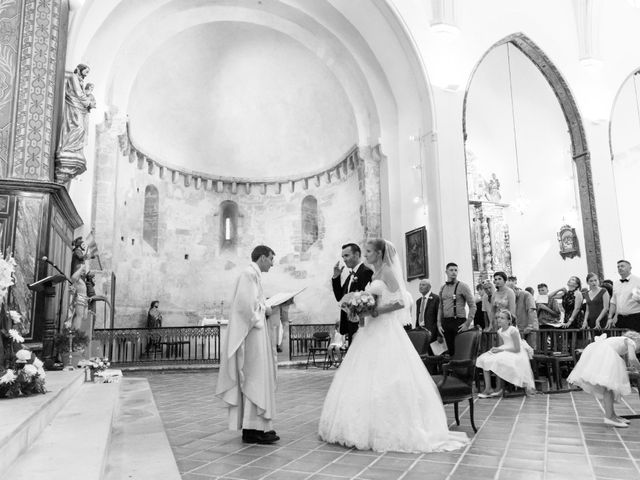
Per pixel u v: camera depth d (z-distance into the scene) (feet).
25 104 26.37
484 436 16.98
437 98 49.11
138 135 58.34
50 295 25.45
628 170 66.23
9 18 26.89
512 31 54.29
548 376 29.99
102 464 10.68
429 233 47.83
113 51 45.73
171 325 61.26
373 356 16.14
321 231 66.03
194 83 62.64
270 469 13.12
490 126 72.59
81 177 42.22
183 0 50.78
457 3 50.85
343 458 14.19
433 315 30.19
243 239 69.26
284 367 48.29
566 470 12.92
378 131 55.21
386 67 53.36
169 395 28.12
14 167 25.72
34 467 9.98
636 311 30.14
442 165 47.85
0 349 15.06
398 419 15.15
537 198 69.67
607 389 18.84
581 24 57.98
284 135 68.85
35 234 25.07
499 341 27.63
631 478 12.22
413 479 12.22
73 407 17.98
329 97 62.59
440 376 18.79
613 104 59.00
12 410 12.63
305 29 56.08
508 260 67.87
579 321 35.17
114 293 48.98
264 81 65.92
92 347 36.14
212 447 15.60
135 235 56.95
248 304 16.19
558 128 67.67
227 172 69.26
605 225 56.18
